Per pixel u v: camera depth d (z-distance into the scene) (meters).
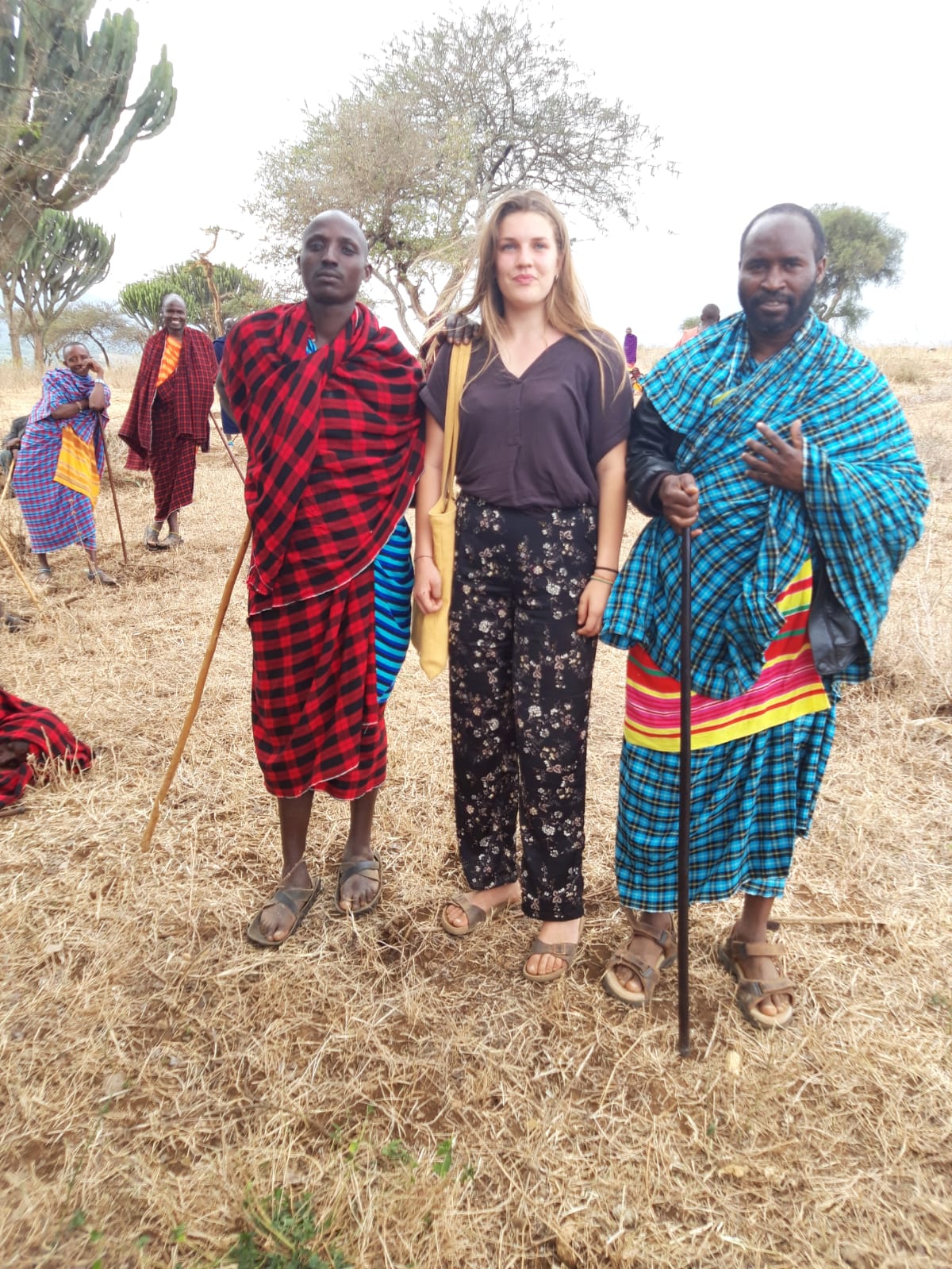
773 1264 1.71
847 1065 2.12
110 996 2.35
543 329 2.17
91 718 3.90
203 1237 1.75
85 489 5.98
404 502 2.42
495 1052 2.18
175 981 2.42
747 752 2.16
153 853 2.95
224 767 3.47
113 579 6.04
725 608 2.06
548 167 15.03
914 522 1.97
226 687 4.21
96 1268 1.70
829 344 1.96
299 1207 1.81
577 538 2.19
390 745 3.66
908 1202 1.82
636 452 2.15
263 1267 1.70
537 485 2.15
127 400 13.84
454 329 2.22
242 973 2.45
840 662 2.04
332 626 2.38
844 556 1.95
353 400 2.30
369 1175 1.87
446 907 2.64
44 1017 2.29
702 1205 1.82
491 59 13.60
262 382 2.30
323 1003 2.34
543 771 2.28
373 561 2.38
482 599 2.27
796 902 2.71
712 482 2.03
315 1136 1.98
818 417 1.95
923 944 2.50
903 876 2.83
